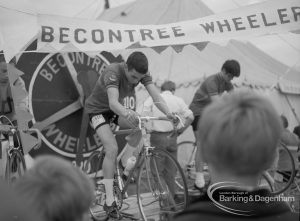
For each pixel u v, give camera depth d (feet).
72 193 3.67
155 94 13.29
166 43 13.98
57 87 17.79
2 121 15.74
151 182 12.60
